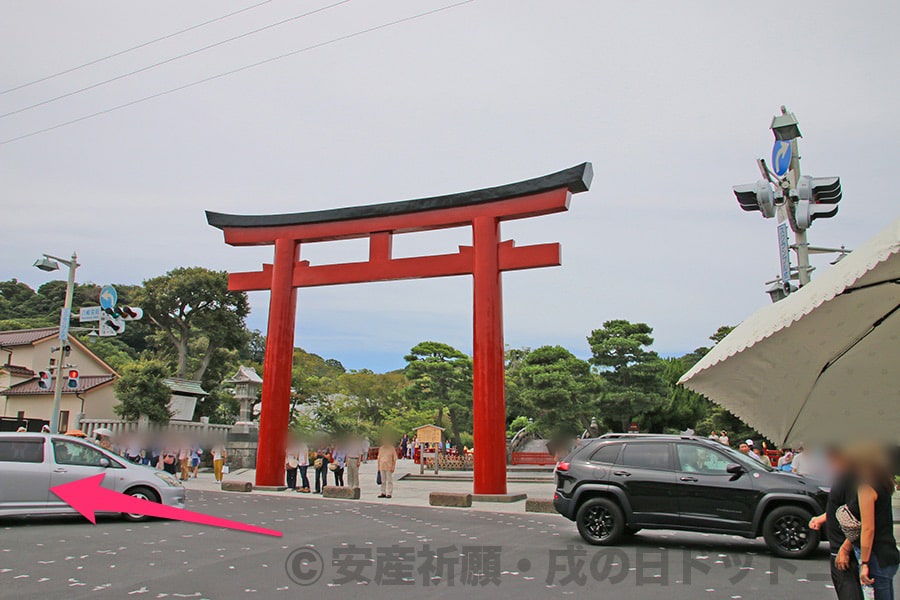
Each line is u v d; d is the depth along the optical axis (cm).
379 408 4606
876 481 461
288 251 2153
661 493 1020
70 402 3203
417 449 3800
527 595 702
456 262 1930
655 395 3195
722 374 363
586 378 3219
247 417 2961
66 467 1199
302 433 2156
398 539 1078
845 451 407
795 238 1246
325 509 1557
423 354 3806
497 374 1812
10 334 3722
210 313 4141
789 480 962
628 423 3541
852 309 320
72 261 2216
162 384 2842
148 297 4078
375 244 2053
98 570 797
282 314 2111
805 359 350
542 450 3966
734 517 973
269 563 858
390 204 2031
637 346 3222
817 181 1188
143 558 877
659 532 1191
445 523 1305
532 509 1533
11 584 720
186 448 2448
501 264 1873
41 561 848
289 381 2109
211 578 764
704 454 1036
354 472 1991
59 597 666
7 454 1165
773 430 378
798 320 315
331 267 2094
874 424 364
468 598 687
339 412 4075
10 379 3378
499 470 1770
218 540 1041
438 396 3734
